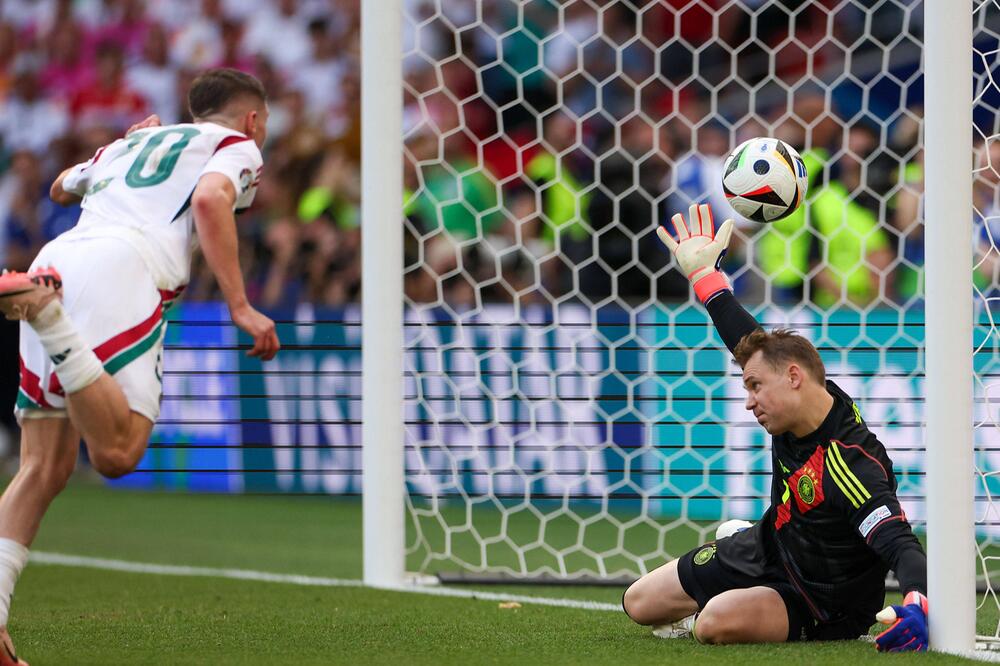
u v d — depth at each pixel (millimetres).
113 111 41469
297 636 14312
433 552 23906
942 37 12578
